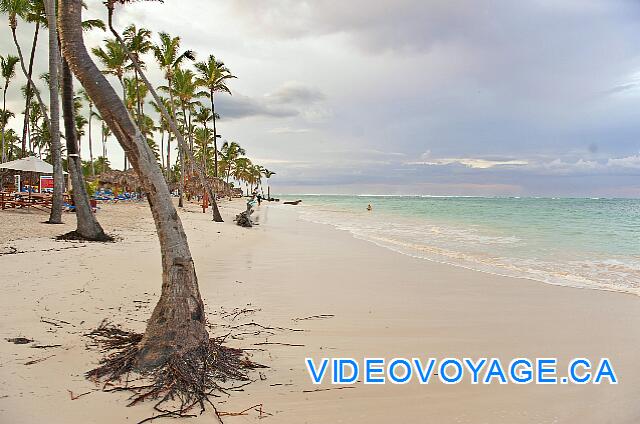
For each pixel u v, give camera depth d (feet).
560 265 45.78
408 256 51.06
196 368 15.21
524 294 31.94
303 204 308.40
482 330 23.06
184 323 15.85
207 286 31.50
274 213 161.68
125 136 15.90
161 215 16.25
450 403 14.75
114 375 14.92
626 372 17.66
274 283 33.42
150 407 13.46
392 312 26.13
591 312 27.07
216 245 54.08
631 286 35.19
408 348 20.06
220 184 219.82
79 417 12.60
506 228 93.76
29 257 33.45
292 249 55.77
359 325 23.26
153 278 30.35
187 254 16.55
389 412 13.99
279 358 18.24
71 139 47.60
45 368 15.46
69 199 79.56
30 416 12.38
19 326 19.39
